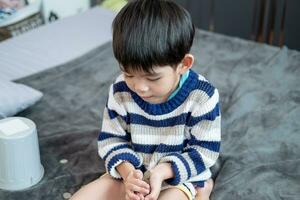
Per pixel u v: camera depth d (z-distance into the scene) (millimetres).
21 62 1621
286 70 1566
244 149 1166
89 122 1310
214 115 916
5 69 1564
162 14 817
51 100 1409
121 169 931
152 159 941
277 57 1633
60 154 1171
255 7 2191
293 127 1255
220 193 1018
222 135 1230
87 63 1632
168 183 920
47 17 2166
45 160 1145
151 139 942
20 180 1038
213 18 2318
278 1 2131
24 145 1011
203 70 1570
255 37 2270
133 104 933
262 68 1583
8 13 1982
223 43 1780
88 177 1083
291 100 1384
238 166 1100
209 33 1871
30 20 2072
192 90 911
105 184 950
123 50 797
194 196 958
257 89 1445
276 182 1044
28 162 1032
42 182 1069
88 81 1525
